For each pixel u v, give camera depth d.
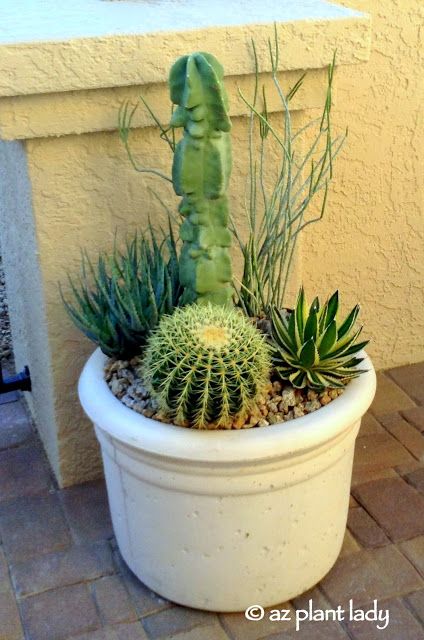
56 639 1.76
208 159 1.58
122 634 1.77
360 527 2.04
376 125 2.32
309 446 1.57
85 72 1.66
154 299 1.71
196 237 1.66
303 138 2.11
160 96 1.77
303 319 1.69
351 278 2.51
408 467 2.25
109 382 1.74
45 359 2.04
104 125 1.76
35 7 1.92
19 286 2.21
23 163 1.81
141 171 1.78
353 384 1.72
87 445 2.15
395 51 2.25
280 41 1.76
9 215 2.12
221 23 1.73
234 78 1.80
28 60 1.61
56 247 1.88
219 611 1.80
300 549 1.74
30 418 2.47
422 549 1.97
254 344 1.55
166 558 1.74
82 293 1.90
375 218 2.46
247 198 1.98
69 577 1.91
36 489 2.18
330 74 1.70
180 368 1.50
